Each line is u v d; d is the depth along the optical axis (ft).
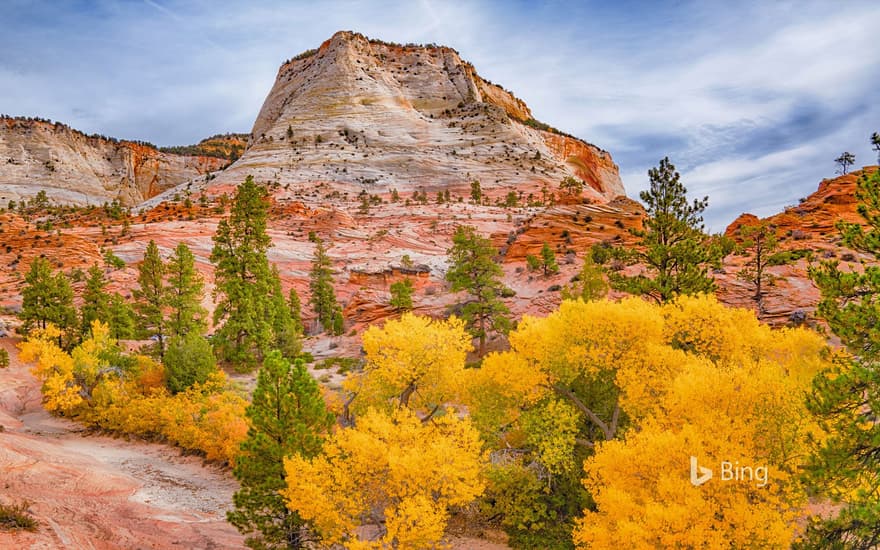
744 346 62.85
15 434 87.71
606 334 62.08
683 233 97.50
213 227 340.80
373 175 618.44
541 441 62.69
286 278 288.10
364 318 211.00
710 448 40.60
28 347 114.42
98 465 80.89
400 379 66.39
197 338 129.08
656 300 96.12
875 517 34.60
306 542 54.19
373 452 46.09
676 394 47.65
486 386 68.54
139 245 298.15
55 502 55.36
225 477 85.15
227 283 177.47
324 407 57.06
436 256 283.18
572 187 583.17
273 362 55.88
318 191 552.82
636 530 36.68
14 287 245.24
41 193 644.27
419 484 45.44
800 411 43.14
